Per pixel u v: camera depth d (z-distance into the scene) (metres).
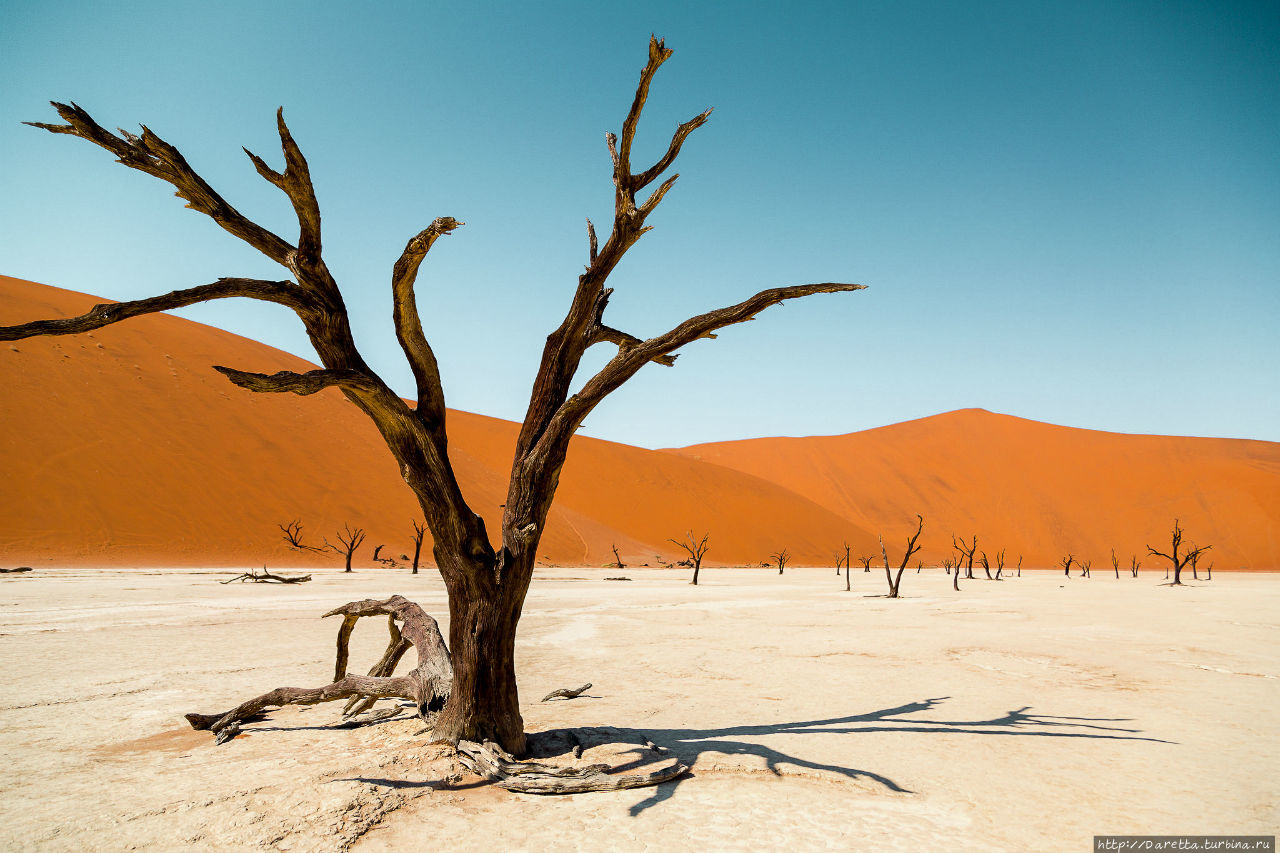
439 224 5.50
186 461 51.81
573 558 65.25
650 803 5.75
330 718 8.59
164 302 5.24
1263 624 20.53
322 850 4.73
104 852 4.62
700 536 84.00
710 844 4.96
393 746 7.05
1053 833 5.25
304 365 84.62
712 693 10.27
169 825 5.05
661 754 6.93
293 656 13.12
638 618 21.66
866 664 12.97
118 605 21.72
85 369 54.94
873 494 115.88
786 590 37.66
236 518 49.28
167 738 7.57
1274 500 97.44
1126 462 111.88
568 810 5.58
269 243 5.84
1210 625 20.12
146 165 5.29
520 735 6.83
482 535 6.58
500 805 5.66
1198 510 99.50
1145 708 9.43
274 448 58.81
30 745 7.26
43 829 4.97
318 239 5.82
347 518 55.06
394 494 61.22
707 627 19.17
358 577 38.88
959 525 107.19
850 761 6.93
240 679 10.84
